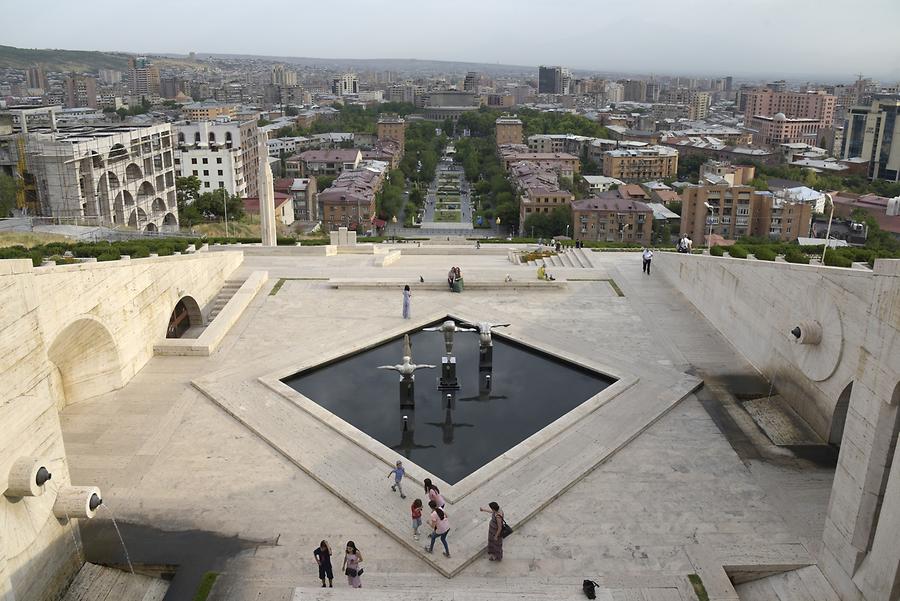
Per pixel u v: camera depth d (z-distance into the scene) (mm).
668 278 52094
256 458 27891
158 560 21984
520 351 39625
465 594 18891
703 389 33969
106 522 23672
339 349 38562
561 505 24844
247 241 73750
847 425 20750
